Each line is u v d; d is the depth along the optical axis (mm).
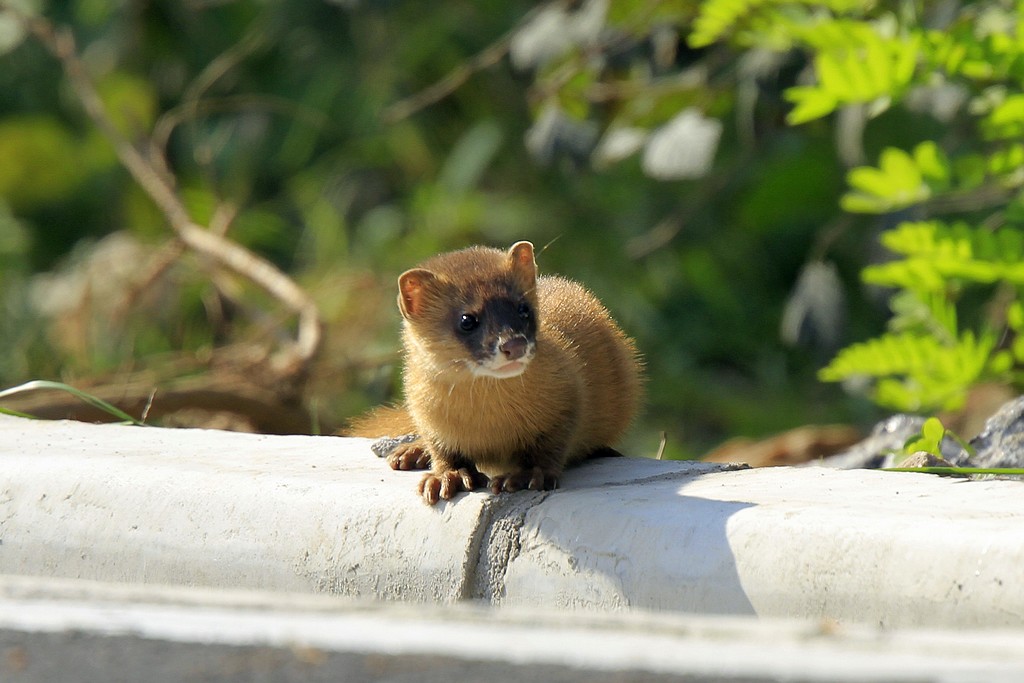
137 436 8156
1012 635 4793
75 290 16484
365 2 14891
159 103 20453
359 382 14133
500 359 7055
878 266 11484
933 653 4508
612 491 6516
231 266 14523
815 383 17266
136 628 5035
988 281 10078
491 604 6305
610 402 8297
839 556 5535
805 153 17234
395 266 17500
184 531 6656
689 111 12086
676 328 17828
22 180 20344
